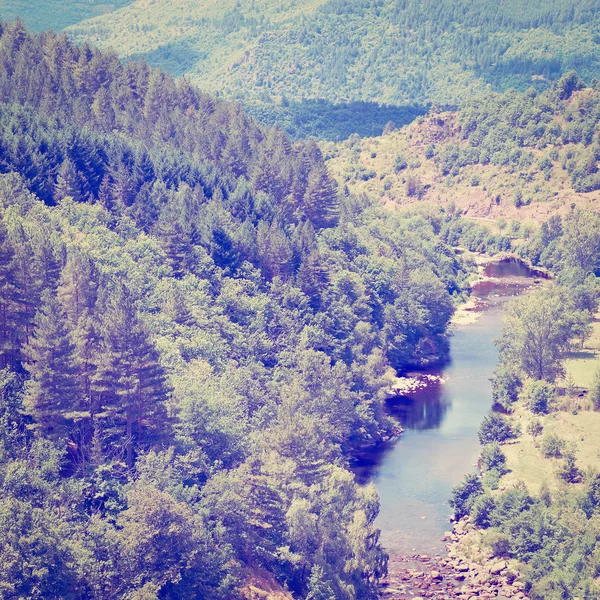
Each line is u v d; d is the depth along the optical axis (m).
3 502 118.25
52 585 116.75
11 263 156.62
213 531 136.50
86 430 149.38
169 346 177.38
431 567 156.25
